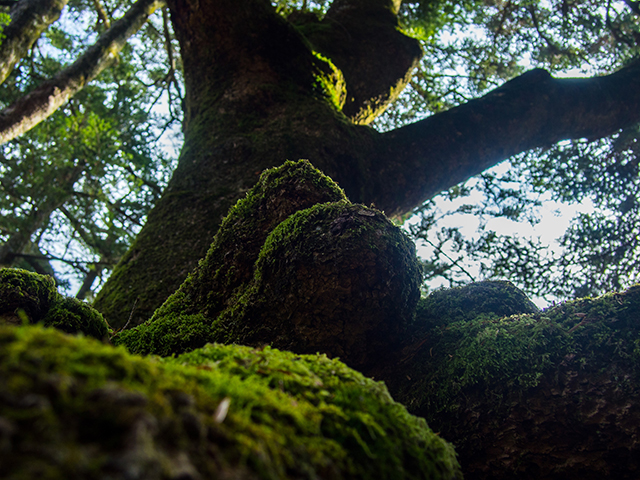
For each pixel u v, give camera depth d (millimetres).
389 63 6133
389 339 1863
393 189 4496
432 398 1654
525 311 2146
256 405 746
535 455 1393
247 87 4477
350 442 840
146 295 3139
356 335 1785
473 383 1587
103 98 9008
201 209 3637
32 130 7203
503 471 1418
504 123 5148
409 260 1846
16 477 446
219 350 1094
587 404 1403
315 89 4695
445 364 1729
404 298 1821
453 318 2059
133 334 2092
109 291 3336
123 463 486
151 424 544
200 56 4871
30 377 555
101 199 7188
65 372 586
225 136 4176
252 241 2102
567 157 8172
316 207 1903
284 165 2232
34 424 503
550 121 5395
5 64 5516
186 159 4234
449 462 1026
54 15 6125
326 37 5957
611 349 1476
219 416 647
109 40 6863
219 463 585
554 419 1419
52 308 1940
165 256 3375
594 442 1345
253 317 1875
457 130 4980
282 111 4320
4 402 515
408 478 886
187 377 760
